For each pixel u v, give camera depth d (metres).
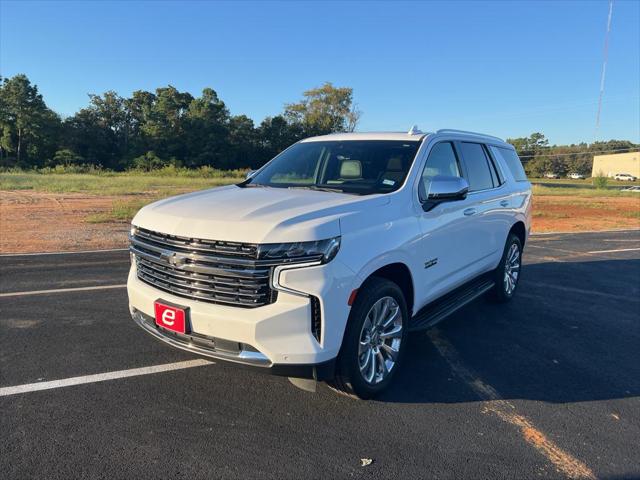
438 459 2.96
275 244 2.97
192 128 78.12
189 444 3.03
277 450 2.99
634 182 92.88
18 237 10.62
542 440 3.21
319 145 4.96
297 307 3.01
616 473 2.87
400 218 3.80
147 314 3.52
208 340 3.20
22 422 3.23
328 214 3.25
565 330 5.41
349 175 4.33
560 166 122.44
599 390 3.97
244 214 3.21
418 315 4.43
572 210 24.83
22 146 71.44
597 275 8.30
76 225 12.77
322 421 3.35
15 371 4.00
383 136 4.77
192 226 3.19
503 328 5.44
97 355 4.35
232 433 3.17
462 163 5.09
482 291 5.50
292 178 4.61
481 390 3.91
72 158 71.44
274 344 3.01
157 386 3.79
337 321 3.16
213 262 3.10
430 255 4.20
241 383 3.88
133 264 3.89
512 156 6.76
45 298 6.04
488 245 5.57
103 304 5.83
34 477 2.68
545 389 3.96
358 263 3.25
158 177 44.97
